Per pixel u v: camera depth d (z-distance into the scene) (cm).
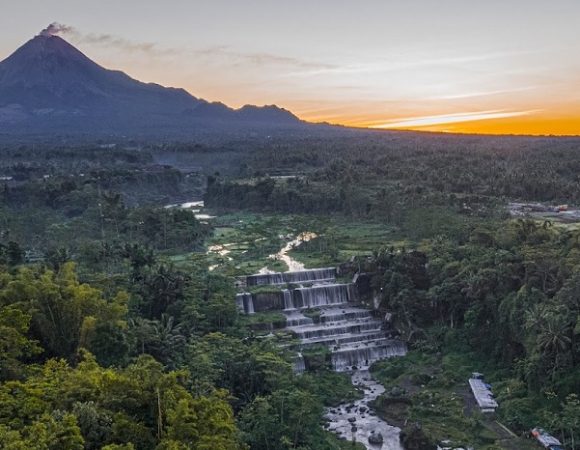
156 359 10081
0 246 14300
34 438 5362
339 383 12131
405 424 10525
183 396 6712
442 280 14375
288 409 9269
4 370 7288
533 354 10588
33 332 9138
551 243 13575
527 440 9612
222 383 10069
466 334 13175
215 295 13000
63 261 13712
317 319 14475
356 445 9688
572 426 9169
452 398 11138
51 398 6425
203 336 11550
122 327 9744
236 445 6906
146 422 6512
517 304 11769
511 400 10550
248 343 11994
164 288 12675
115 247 15512
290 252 19238
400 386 11994
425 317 14312
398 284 14750
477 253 14438
